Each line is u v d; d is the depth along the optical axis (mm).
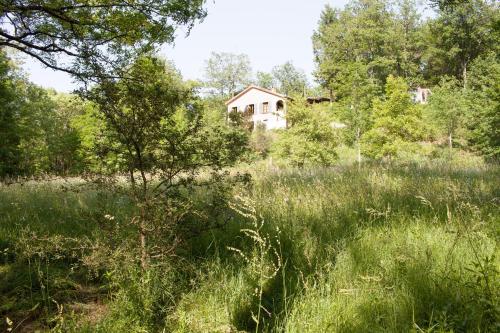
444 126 29266
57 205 6836
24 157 23172
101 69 6840
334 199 6543
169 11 7562
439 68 59156
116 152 4031
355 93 24391
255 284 3561
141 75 4973
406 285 3141
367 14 63812
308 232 4598
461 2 12852
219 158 4324
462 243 4027
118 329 2770
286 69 90062
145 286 3270
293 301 3100
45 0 7145
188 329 2801
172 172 4176
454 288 2986
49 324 3102
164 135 4043
